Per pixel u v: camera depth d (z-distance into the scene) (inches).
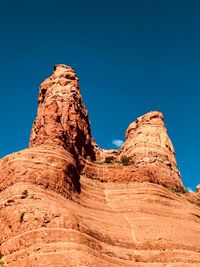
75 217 1668.3
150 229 1926.7
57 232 1557.6
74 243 1535.4
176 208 2246.6
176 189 2706.7
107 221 1950.1
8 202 1716.3
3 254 1573.6
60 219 1603.1
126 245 1766.7
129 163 2886.3
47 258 1466.5
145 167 2480.3
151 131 3090.6
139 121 3275.1
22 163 1909.4
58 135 2241.6
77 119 2568.9
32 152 1979.6
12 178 1865.2
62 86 2714.1
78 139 2527.1
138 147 2977.4
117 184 2361.0
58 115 2375.7
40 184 1847.9
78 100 2711.6
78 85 2822.3
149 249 1776.6
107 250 1660.9
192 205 2417.6
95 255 1558.8
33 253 1494.8
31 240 1541.6
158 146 2979.8
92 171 2395.4
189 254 1779.0
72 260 1454.2
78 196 2052.2
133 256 1713.8
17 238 1572.3
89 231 1670.8
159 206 2203.5
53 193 1852.9
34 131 2571.4
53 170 1930.4
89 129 2790.4
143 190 2290.8
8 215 1665.8
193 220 2185.0
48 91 2760.8
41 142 2252.7
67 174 2003.0
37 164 1916.8
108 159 2965.1
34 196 1722.4
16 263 1498.5
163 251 1772.9
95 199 2177.7
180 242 1843.0
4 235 1633.9
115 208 2146.9
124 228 1914.4
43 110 2522.1
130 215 2075.5
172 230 1951.3
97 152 2984.7
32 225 1584.6
